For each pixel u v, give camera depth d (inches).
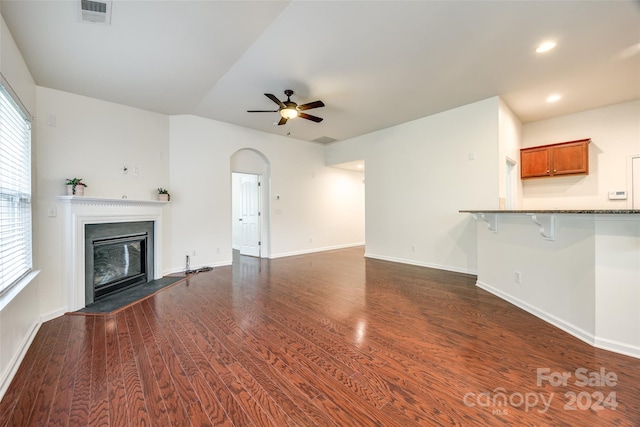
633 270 73.7
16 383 66.5
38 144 112.2
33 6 78.7
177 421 54.1
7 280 77.4
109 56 107.0
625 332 75.0
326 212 281.3
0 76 72.6
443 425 52.6
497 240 130.0
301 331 93.6
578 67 125.6
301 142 258.1
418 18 93.4
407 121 203.0
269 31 98.6
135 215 148.0
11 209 83.0
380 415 55.4
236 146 210.1
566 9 89.6
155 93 142.9
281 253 243.1
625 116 166.9
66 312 112.6
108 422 54.1
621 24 96.3
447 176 181.9
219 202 199.9
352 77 133.9
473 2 86.4
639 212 68.3
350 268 193.5
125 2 80.7
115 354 79.4
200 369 71.7
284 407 57.7
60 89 122.6
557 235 94.0
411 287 145.4
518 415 54.6
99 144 138.9
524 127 203.6
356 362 74.5
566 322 90.2
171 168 177.9
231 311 112.6
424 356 77.0
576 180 181.8
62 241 115.0
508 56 116.5
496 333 90.4
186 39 100.8
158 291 139.7
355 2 85.5
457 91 150.8
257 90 147.2
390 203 218.5
